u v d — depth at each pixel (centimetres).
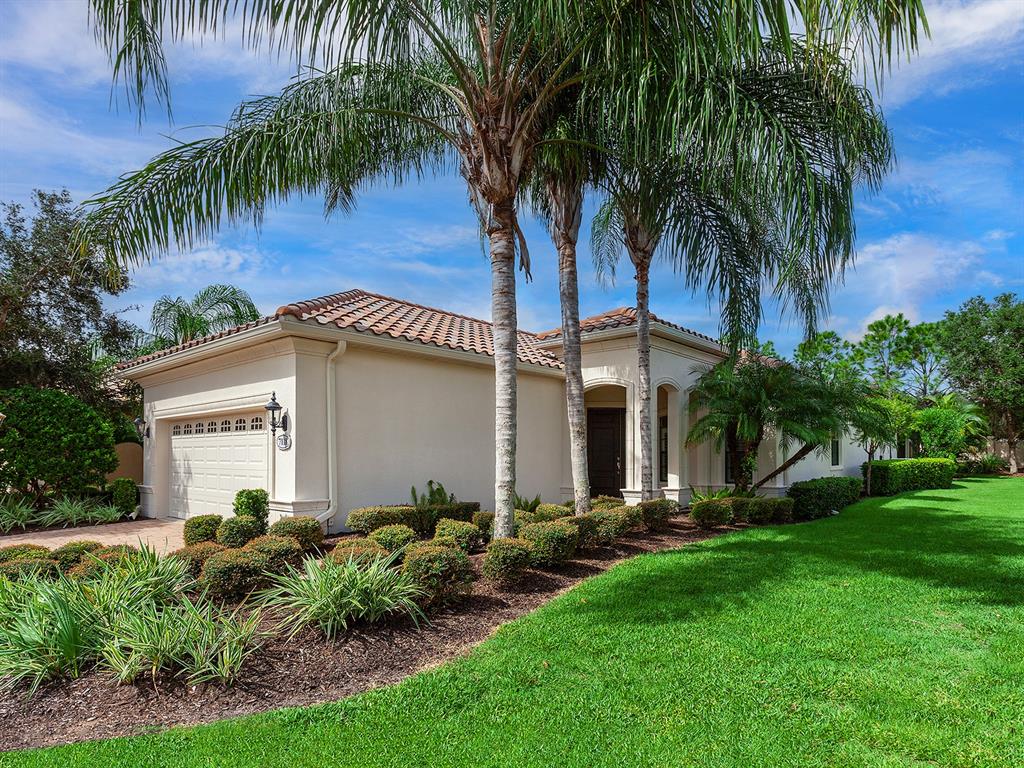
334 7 570
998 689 434
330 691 450
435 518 1027
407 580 600
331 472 1042
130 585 575
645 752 354
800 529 1141
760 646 512
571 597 660
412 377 1206
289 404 1022
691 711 402
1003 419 3438
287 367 1030
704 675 455
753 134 621
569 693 429
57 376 1842
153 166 738
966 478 2973
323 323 1004
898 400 2681
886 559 844
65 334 1856
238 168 753
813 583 712
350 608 545
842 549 918
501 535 804
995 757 348
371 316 1260
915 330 3475
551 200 1114
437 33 709
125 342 2041
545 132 909
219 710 421
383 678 473
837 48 455
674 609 611
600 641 524
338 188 920
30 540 1160
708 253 1058
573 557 854
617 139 816
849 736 371
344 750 361
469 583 647
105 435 1499
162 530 1260
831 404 1340
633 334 1419
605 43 673
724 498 1270
